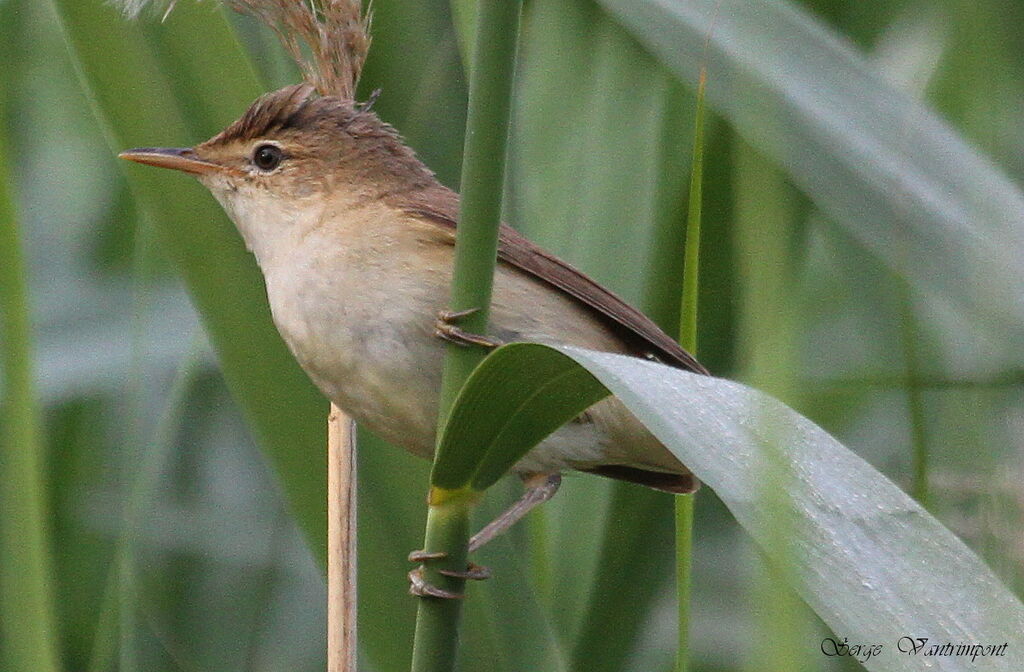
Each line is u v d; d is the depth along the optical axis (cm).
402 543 341
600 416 341
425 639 335
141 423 350
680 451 331
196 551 350
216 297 341
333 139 341
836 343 348
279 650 350
